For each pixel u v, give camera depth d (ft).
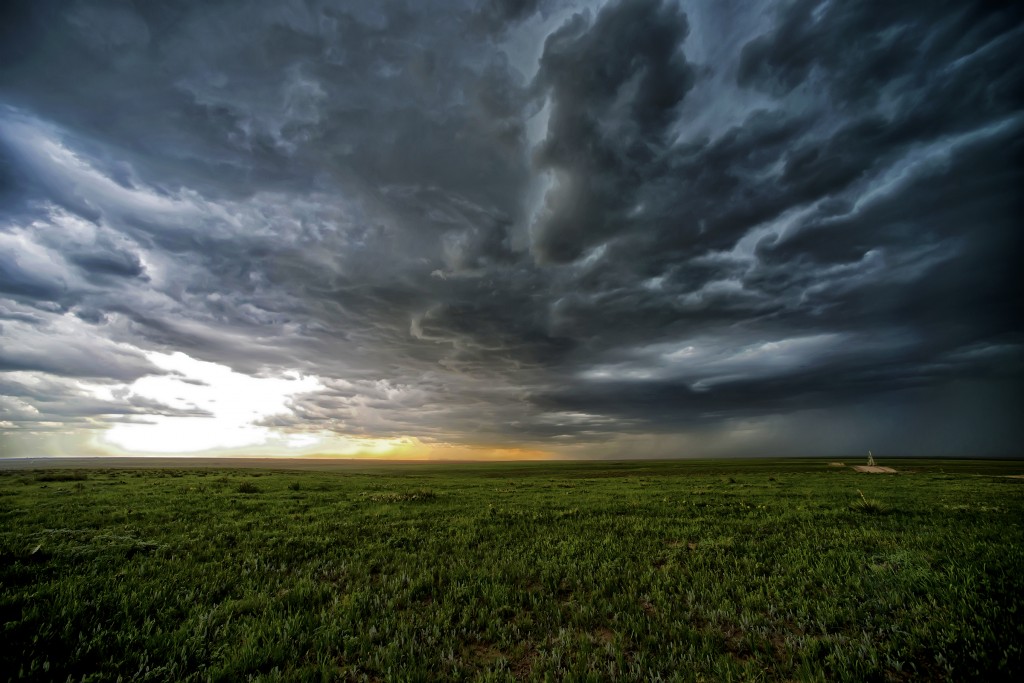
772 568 32.12
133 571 31.17
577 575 31.24
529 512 61.36
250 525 51.26
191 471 205.87
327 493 93.30
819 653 19.70
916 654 19.02
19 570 29.32
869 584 26.78
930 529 42.70
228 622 23.39
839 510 57.00
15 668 17.58
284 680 18.20
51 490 88.48
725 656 19.35
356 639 21.35
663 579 29.84
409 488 108.37
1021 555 30.32
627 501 74.69
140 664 18.52
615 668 18.65
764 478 142.20
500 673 18.35
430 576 30.86
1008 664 17.02
